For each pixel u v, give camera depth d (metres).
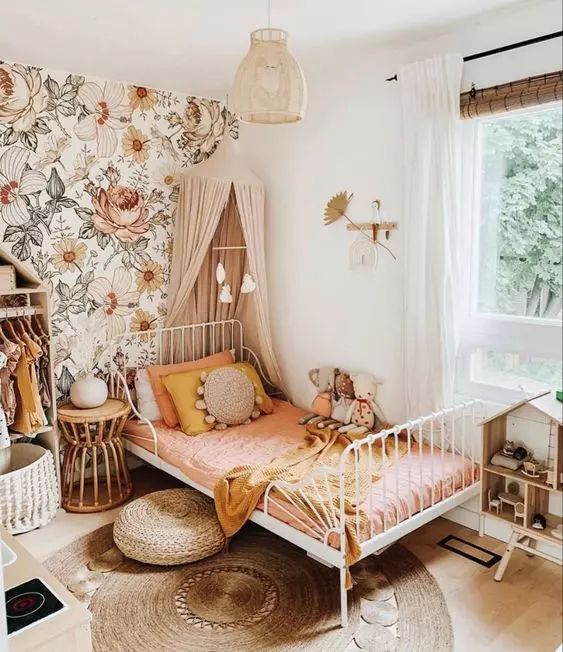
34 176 3.49
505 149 2.98
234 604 2.57
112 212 3.82
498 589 2.68
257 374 4.17
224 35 2.95
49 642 1.47
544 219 2.88
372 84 3.41
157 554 2.79
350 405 3.66
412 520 2.69
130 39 2.99
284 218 4.09
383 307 3.51
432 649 2.29
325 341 3.90
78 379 3.71
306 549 2.56
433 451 3.00
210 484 3.06
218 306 4.26
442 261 3.05
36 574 1.72
